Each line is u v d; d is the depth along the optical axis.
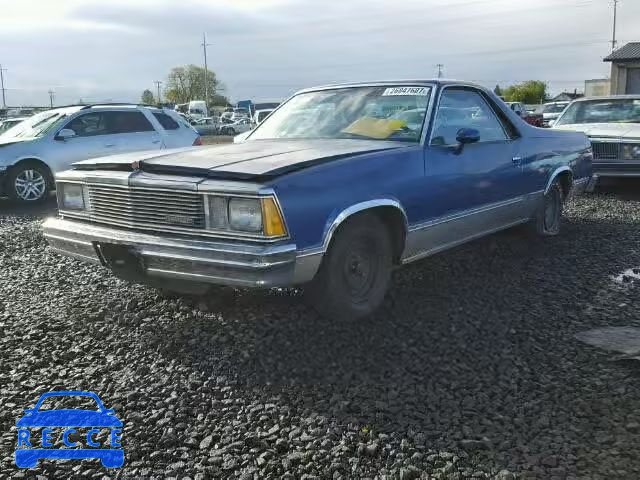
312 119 4.98
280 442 2.64
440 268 5.23
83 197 4.09
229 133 48.84
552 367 3.35
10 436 2.75
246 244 3.34
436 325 3.94
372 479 2.42
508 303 4.36
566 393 3.06
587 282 4.85
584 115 10.34
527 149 5.51
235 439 2.70
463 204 4.66
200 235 3.49
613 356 3.45
